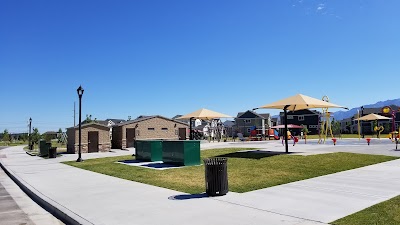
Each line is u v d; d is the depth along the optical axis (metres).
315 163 15.06
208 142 45.94
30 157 28.81
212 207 7.95
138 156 20.83
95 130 32.72
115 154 28.55
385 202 7.84
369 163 15.13
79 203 9.00
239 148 26.17
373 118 38.88
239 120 83.81
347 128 85.25
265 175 12.59
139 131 37.72
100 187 11.49
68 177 14.56
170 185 11.28
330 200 8.27
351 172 12.84
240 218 6.91
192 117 28.55
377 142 33.00
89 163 20.64
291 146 27.59
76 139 31.94
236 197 9.01
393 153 18.92
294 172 13.09
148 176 13.59
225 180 9.41
